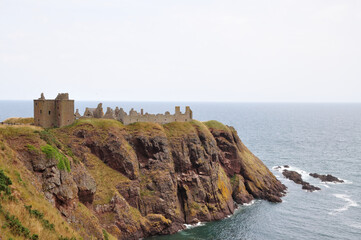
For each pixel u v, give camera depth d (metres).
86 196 72.19
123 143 104.50
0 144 55.19
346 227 99.69
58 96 104.06
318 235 94.94
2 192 44.94
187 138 118.88
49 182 58.50
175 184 108.12
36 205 49.22
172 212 101.38
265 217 108.44
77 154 96.12
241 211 114.81
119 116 115.75
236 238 93.75
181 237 94.19
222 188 117.69
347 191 132.75
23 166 55.75
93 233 63.91
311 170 166.12
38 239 42.81
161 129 116.69
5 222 40.41
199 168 116.06
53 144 67.06
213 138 128.62
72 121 105.62
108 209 87.94
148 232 93.31
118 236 85.94
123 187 96.12
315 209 114.00
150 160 108.31
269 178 137.50
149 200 100.50
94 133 102.75
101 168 97.44
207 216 106.94
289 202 121.19
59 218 52.72
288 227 100.38
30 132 63.97
